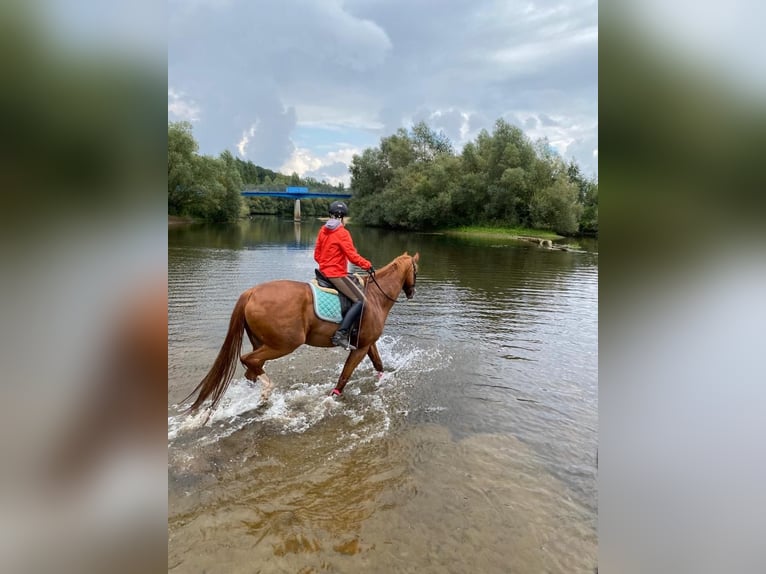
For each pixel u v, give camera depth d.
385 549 2.82
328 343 4.90
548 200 38.41
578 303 10.03
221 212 48.44
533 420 4.59
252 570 2.62
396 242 28.92
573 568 2.72
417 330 7.75
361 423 4.45
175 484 3.40
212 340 6.78
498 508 3.24
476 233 40.41
